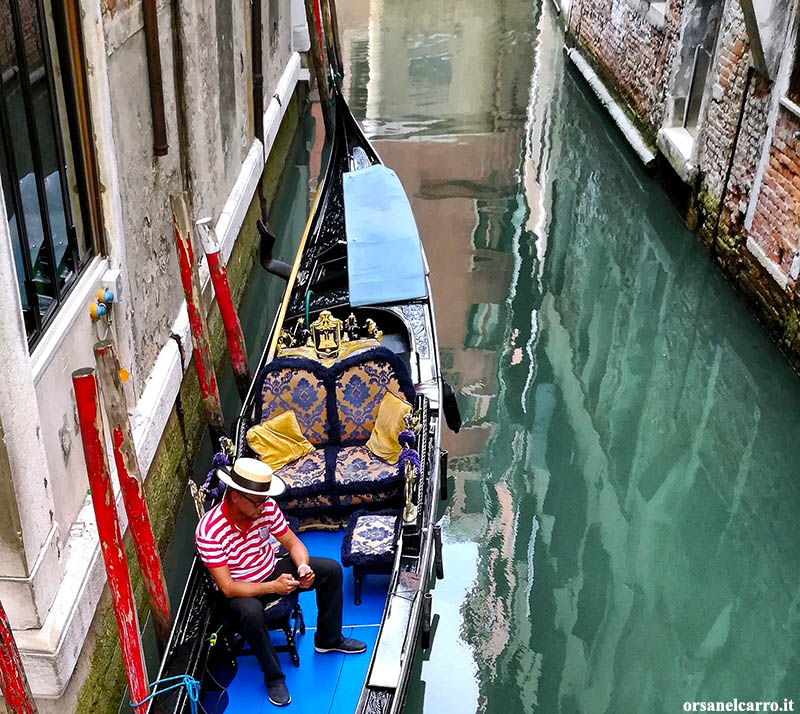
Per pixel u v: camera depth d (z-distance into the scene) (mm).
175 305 5836
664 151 10016
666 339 7867
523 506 5902
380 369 4844
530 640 4883
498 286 8656
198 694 3607
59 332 3723
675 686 4621
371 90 14047
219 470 3732
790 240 6738
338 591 3949
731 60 8109
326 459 4723
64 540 3857
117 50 4504
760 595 5262
